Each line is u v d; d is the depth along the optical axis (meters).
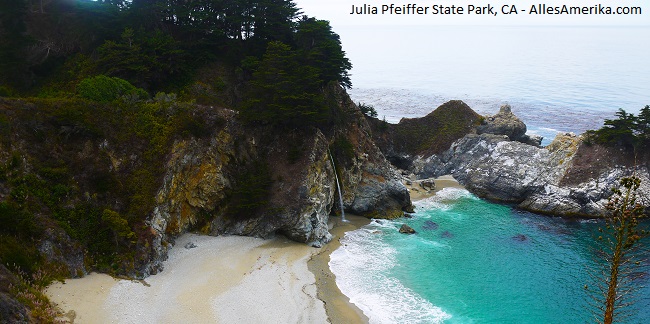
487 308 46.72
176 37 78.75
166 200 53.94
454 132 101.25
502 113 103.81
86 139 53.09
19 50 66.88
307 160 62.28
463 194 85.88
